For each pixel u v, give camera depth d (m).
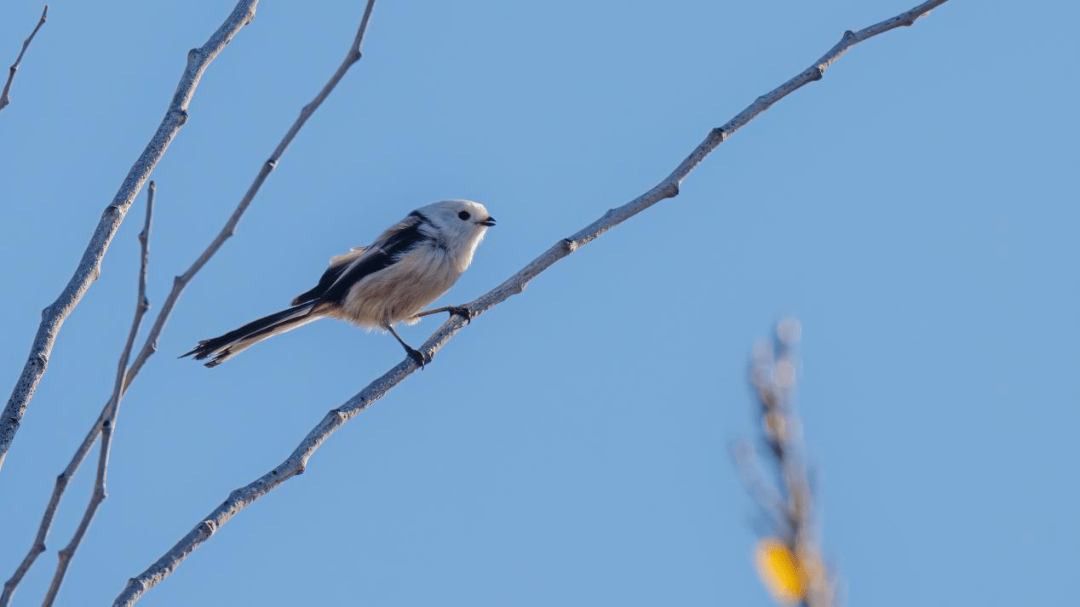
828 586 3.88
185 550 7.83
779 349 4.43
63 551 6.90
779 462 4.12
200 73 9.76
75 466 7.43
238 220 7.92
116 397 7.18
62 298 8.72
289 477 8.84
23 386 8.30
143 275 7.35
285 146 8.16
